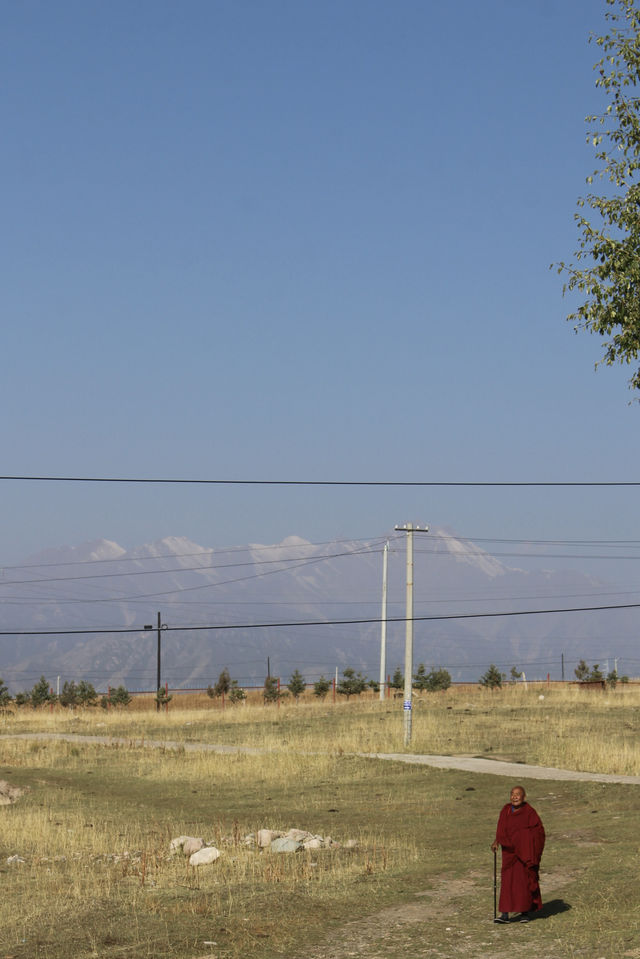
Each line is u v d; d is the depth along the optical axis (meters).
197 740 63.06
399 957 14.96
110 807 36.91
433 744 52.59
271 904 18.45
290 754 49.62
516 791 17.48
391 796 37.47
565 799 35.19
